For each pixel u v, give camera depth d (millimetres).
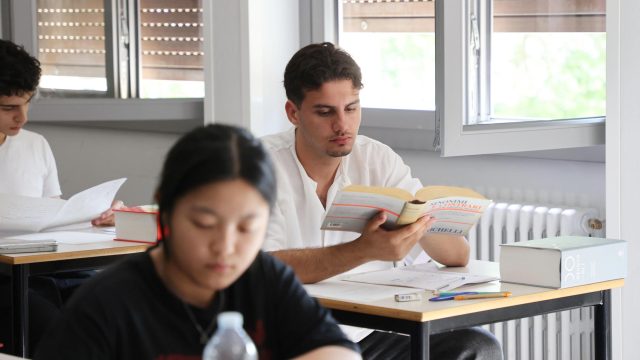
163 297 1473
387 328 2105
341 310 2176
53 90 4629
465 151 3328
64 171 4879
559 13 3691
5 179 3533
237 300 1535
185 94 4430
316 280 2357
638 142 3375
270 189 1329
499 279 2393
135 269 1493
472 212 2441
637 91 3371
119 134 4707
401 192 2281
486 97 3555
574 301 2348
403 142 4016
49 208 3098
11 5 4559
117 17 4484
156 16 4445
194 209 1298
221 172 1292
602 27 3629
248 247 1321
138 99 4414
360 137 2756
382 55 4156
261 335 1549
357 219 2312
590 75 3682
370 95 4211
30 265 2781
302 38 4277
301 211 2602
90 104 4438
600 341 2418
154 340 1465
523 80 3680
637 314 3400
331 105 2469
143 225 2982
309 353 1549
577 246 2330
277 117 4223
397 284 2348
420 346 2051
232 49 4070
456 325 2113
